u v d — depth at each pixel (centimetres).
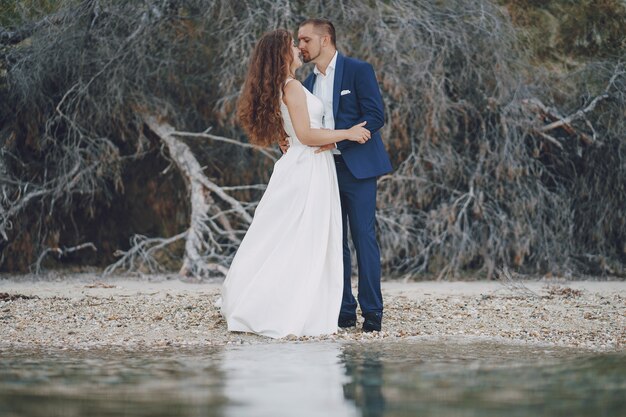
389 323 618
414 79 1006
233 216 1129
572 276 1048
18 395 369
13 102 1061
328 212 584
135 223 1156
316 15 1027
